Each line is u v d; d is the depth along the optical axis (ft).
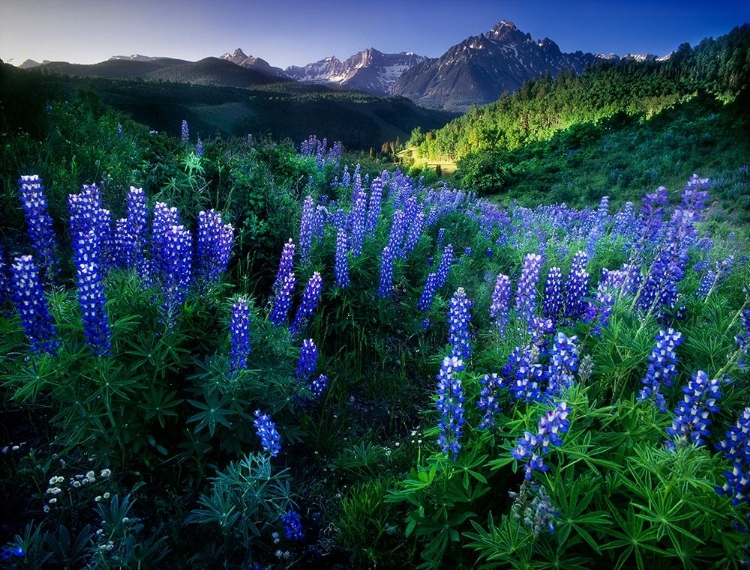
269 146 40.55
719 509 8.86
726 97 373.81
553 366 11.62
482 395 11.89
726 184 104.37
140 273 14.78
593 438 10.92
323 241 24.29
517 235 40.83
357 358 20.07
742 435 9.02
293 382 14.74
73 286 17.28
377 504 12.31
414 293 26.13
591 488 9.64
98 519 11.38
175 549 11.18
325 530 12.91
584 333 15.53
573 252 31.01
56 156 25.18
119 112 48.78
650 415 11.12
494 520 11.00
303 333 18.70
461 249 36.45
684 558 8.39
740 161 128.36
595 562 9.28
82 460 12.53
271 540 12.17
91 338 11.05
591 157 186.60
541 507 8.05
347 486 14.44
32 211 13.52
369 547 11.78
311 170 42.91
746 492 8.61
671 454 9.43
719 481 9.63
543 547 8.93
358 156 92.73
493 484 11.57
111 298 13.24
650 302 17.57
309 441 15.52
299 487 14.11
